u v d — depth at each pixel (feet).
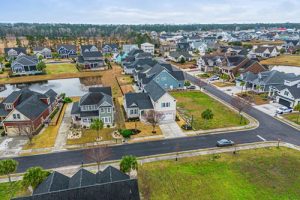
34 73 329.93
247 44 579.07
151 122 163.02
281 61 383.24
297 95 193.88
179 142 146.30
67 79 312.91
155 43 598.75
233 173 116.78
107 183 84.58
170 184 109.29
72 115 171.32
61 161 127.34
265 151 135.74
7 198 100.17
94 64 369.09
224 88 258.16
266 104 208.95
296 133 156.76
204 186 107.96
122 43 625.00
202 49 510.99
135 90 251.60
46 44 588.09
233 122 173.06
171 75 249.75
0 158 129.90
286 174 115.65
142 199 100.07
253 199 99.96
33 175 98.07
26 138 152.97
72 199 81.10
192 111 194.70
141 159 128.67
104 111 166.61
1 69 347.15
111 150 137.69
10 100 179.22
